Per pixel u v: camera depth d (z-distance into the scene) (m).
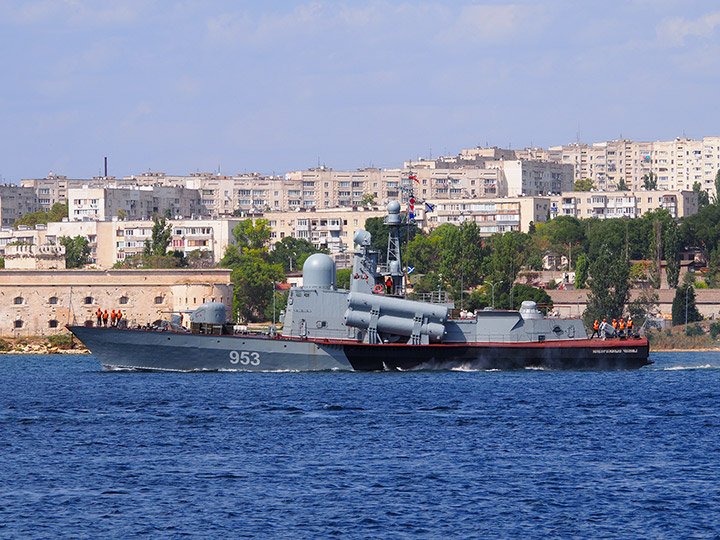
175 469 174.38
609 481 166.00
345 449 190.62
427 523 143.62
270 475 170.00
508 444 195.88
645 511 149.25
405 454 186.25
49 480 166.88
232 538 137.75
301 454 186.25
